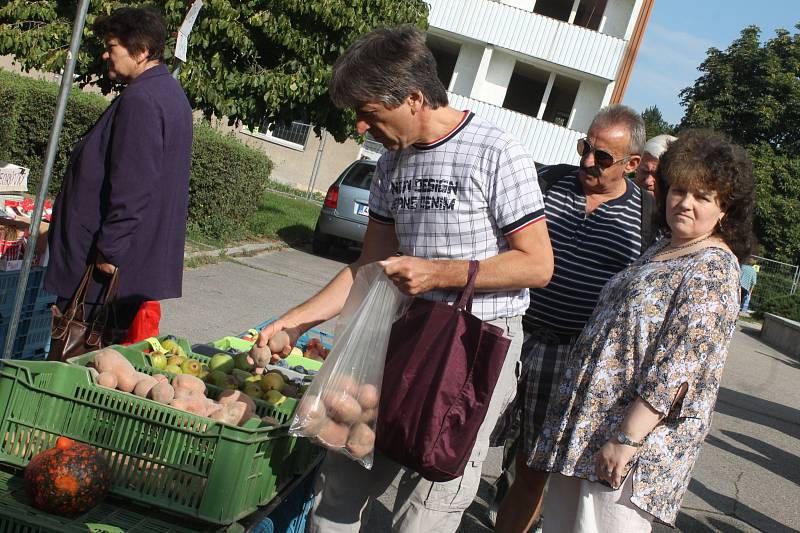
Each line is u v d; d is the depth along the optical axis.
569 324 4.07
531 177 2.87
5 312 4.44
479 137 2.87
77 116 13.13
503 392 3.01
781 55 43.94
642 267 3.07
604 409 2.95
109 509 2.79
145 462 2.81
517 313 3.03
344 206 14.85
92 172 4.11
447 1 30.97
